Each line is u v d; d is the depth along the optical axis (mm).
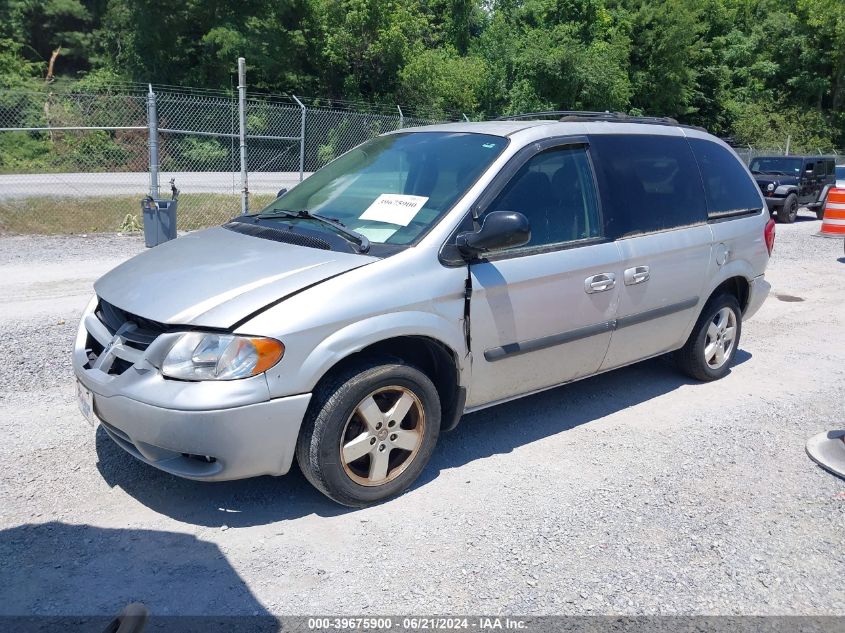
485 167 4184
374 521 3592
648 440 4668
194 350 3262
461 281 3859
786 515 3766
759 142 39562
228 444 3248
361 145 5219
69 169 18797
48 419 4633
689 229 5215
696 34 36750
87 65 35094
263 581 3092
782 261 12188
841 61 43250
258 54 28922
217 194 16328
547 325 4301
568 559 3314
